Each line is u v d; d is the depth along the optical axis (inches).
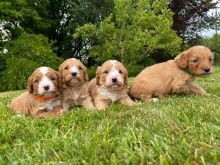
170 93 34.6
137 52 106.1
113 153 19.1
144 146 19.6
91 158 18.8
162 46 104.1
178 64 34.3
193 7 138.9
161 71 34.7
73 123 26.3
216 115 23.0
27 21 141.2
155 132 21.5
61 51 150.2
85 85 33.0
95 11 130.1
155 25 104.3
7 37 134.2
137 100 34.9
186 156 17.5
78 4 138.2
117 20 106.1
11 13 126.4
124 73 33.2
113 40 105.9
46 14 144.9
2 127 25.9
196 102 28.8
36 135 24.5
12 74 117.4
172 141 19.7
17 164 19.5
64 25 148.7
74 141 21.4
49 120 28.1
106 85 32.2
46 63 122.6
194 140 19.4
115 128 23.6
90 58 139.6
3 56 125.0
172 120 23.2
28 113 31.5
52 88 30.7
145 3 104.5
